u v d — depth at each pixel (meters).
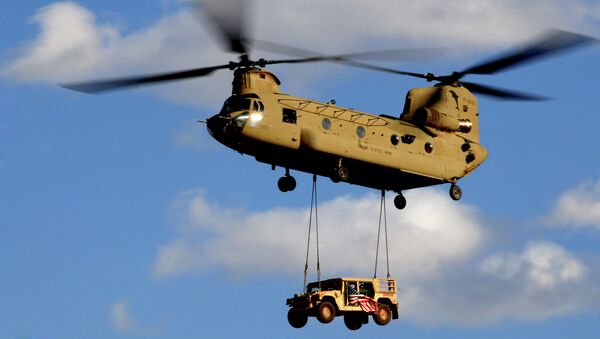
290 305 104.00
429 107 123.88
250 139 108.12
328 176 117.25
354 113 115.56
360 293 103.19
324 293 101.50
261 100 109.19
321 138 110.88
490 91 123.44
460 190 124.38
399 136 118.50
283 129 109.25
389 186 122.88
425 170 120.00
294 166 114.69
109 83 105.50
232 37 104.25
